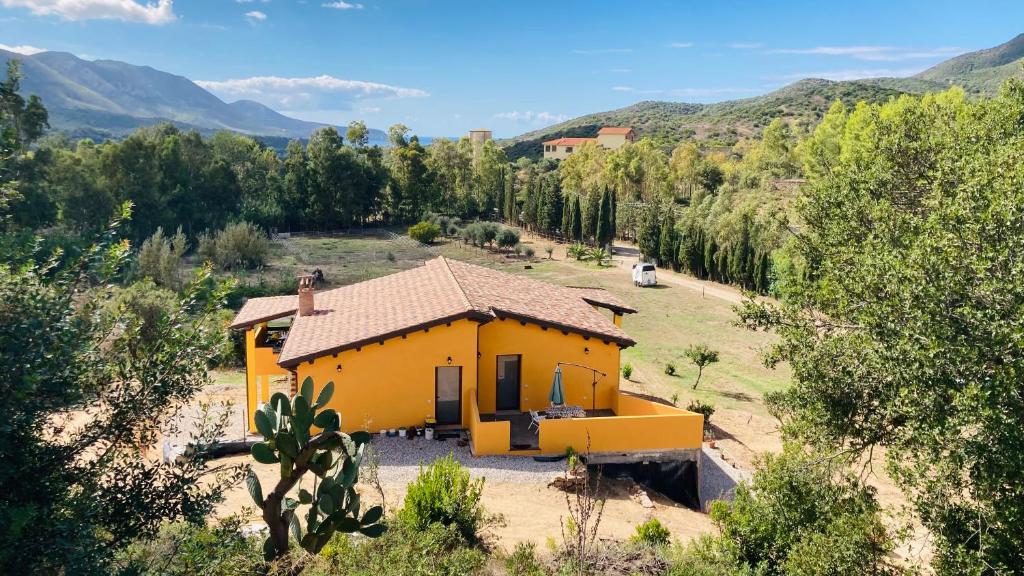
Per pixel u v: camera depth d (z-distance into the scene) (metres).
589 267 72.62
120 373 6.83
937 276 10.72
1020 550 9.74
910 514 11.48
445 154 114.06
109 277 7.02
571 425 19.34
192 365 7.11
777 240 59.00
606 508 17.06
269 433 6.16
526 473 18.31
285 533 6.43
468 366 20.58
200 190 88.31
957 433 9.75
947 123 20.12
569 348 22.08
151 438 7.21
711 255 66.19
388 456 18.84
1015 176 13.16
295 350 19.80
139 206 78.00
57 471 6.32
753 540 12.88
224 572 7.43
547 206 93.19
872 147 20.56
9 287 6.21
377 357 20.06
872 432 14.04
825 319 16.33
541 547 13.45
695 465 19.72
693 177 110.62
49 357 6.07
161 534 7.79
